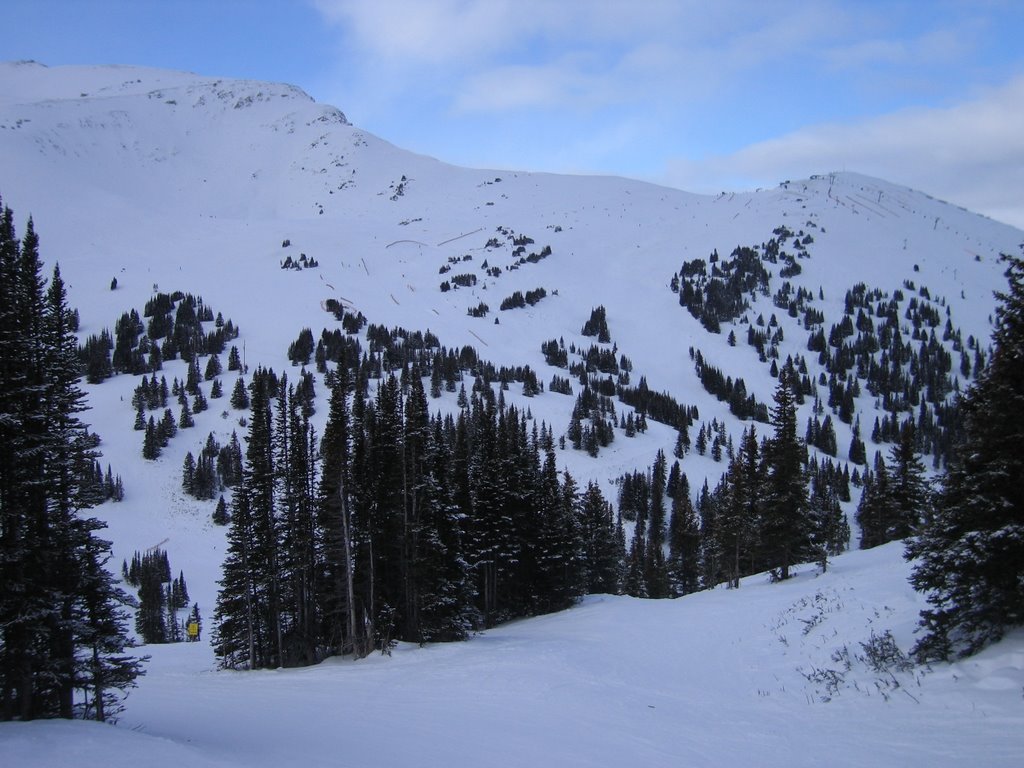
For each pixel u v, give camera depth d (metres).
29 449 15.68
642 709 18.59
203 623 82.62
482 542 48.34
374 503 39.00
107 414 136.88
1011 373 15.34
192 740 14.51
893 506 55.16
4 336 15.95
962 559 15.09
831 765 11.88
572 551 57.19
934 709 13.91
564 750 14.03
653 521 113.19
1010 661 14.24
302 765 11.98
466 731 16.14
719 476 142.62
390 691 23.38
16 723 12.79
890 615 21.95
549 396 179.00
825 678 18.70
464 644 36.34
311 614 39.12
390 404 39.84
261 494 38.88
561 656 28.33
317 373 159.50
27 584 15.41
